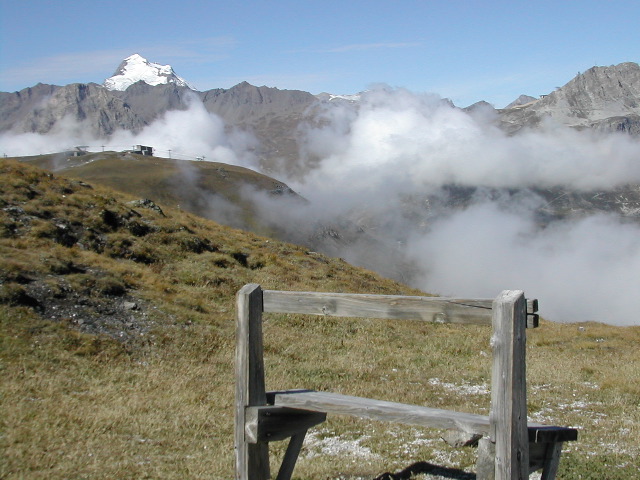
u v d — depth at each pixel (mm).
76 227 27016
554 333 25594
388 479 8180
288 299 6680
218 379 14805
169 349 17156
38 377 13203
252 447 6559
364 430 10727
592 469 8742
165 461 8984
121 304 19875
